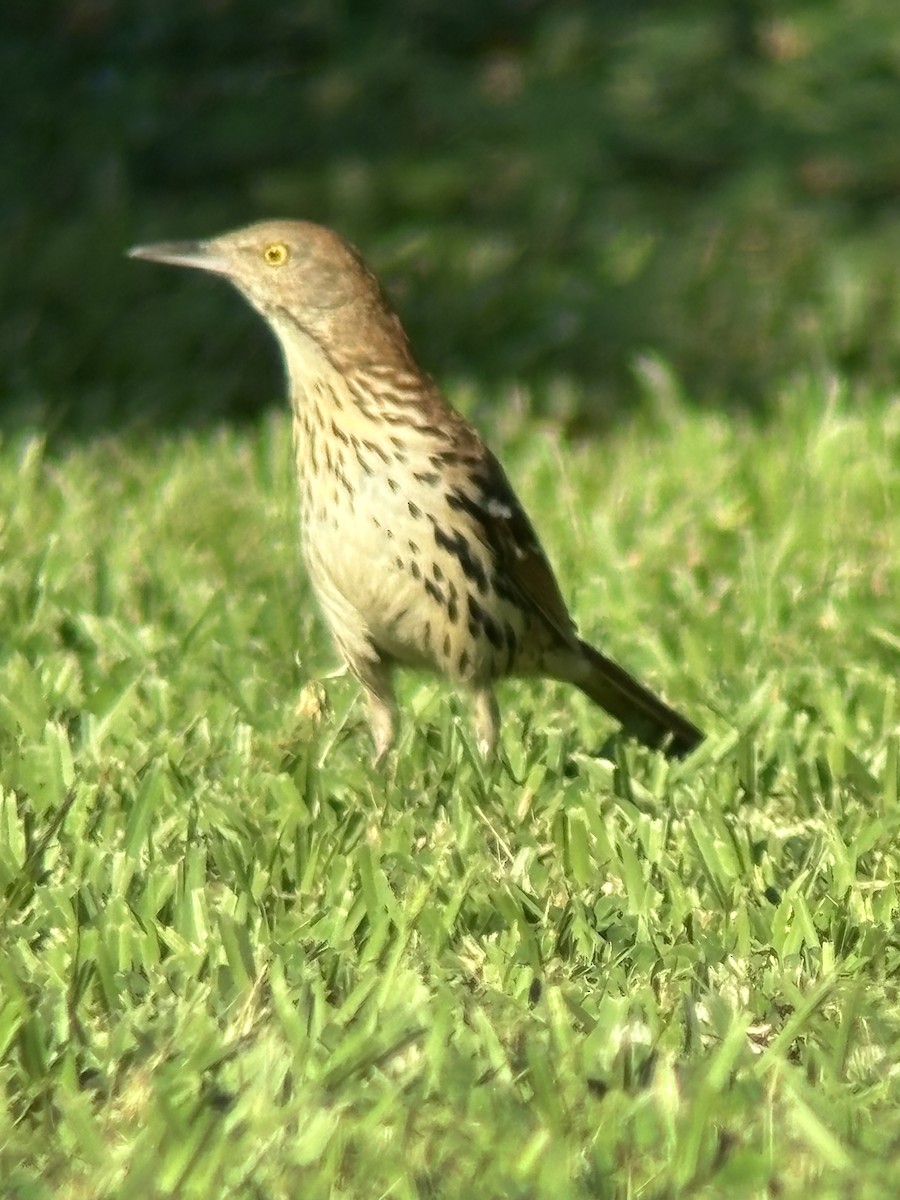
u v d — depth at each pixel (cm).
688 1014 744
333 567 1018
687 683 1144
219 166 2503
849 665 1166
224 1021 746
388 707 1053
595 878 896
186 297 2091
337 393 1000
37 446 1430
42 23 2772
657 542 1341
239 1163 658
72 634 1198
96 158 2489
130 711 1080
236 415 1839
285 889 880
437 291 2147
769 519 1395
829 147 2527
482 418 1730
